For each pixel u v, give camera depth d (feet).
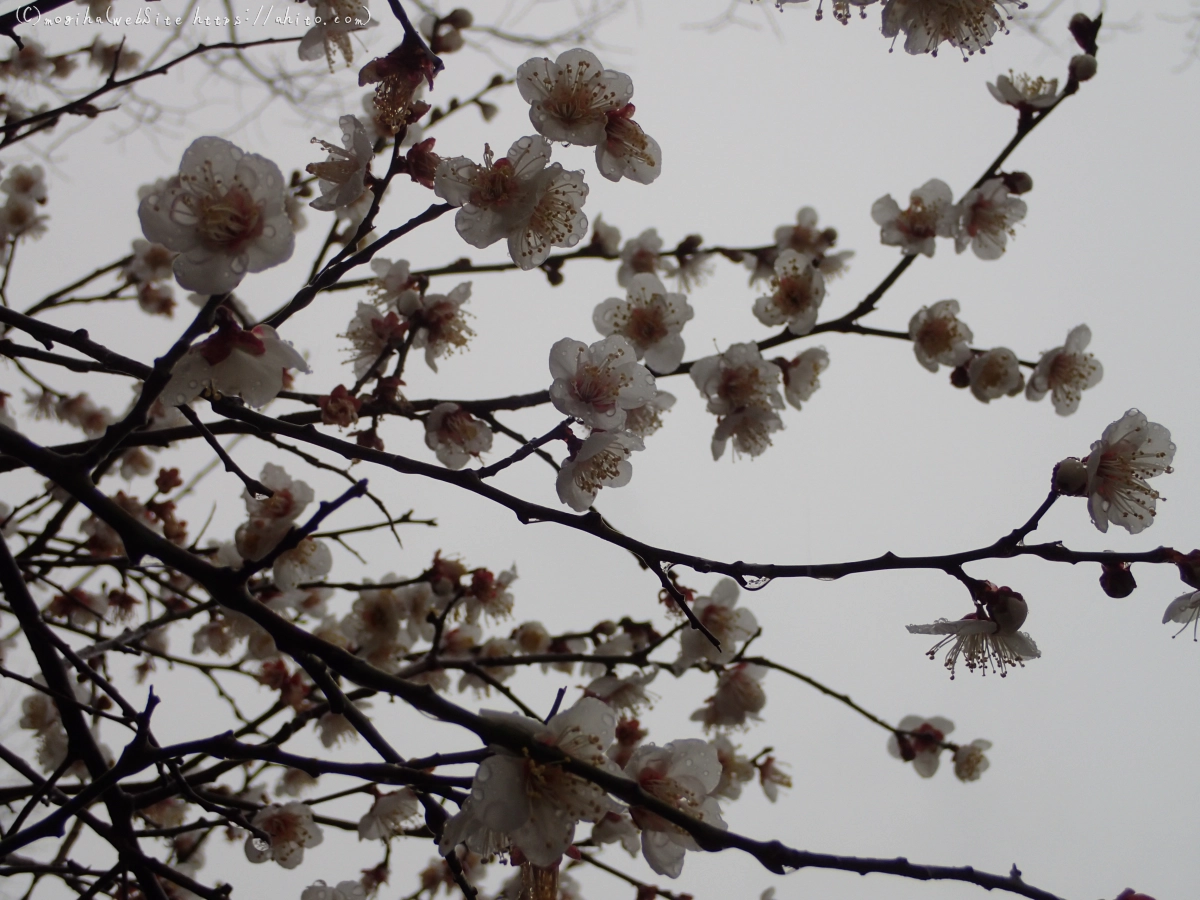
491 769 0.91
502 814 0.90
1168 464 1.03
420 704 0.92
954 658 1.05
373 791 1.25
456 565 1.37
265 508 1.24
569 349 1.04
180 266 0.92
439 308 1.27
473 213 1.03
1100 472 1.02
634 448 1.05
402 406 1.18
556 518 0.99
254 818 1.21
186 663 1.30
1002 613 1.00
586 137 1.05
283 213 0.93
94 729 1.37
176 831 1.07
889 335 1.36
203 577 0.94
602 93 1.06
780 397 1.31
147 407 0.94
